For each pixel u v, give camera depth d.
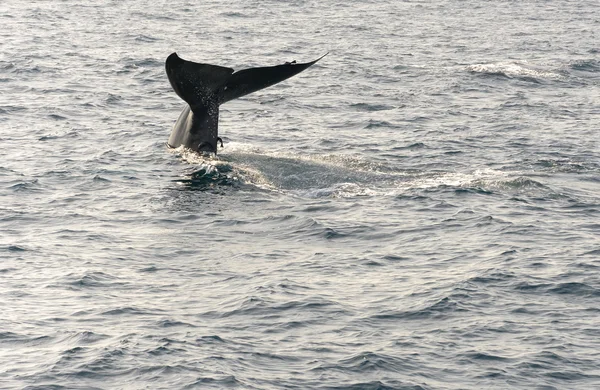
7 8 101.88
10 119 48.16
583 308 24.34
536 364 21.33
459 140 45.28
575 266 27.22
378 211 32.50
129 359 21.41
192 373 20.77
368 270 27.14
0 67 63.88
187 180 36.19
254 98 56.44
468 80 64.94
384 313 23.98
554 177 37.78
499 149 43.34
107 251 28.72
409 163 40.62
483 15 112.69
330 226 30.91
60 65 66.31
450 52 80.19
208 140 38.38
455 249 28.86
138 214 32.44
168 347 21.95
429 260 27.92
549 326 23.27
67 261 27.78
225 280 26.36
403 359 21.53
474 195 34.31
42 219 31.89
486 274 26.55
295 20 103.00
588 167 39.66
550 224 31.31
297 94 58.38
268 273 26.83
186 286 25.91
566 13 116.44
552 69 70.31
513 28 99.88
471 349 22.03
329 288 25.67
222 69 36.88
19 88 57.19
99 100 54.16
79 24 91.62
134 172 37.62
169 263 27.73
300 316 23.78
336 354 21.77
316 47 82.19
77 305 24.48
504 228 30.75
